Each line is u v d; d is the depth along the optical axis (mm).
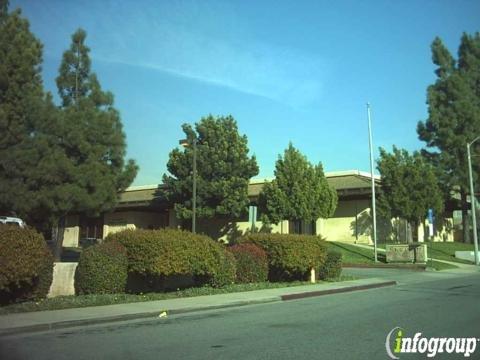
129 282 17750
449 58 53156
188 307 14672
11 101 24672
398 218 47812
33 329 11477
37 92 25344
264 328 11602
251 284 21047
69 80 29812
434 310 14328
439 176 49469
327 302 16797
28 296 14914
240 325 12086
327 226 48094
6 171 24938
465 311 14078
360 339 10109
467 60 53188
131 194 57594
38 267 14203
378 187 43219
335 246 43000
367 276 27578
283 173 41062
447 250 44562
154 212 59469
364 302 16609
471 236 58875
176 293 17844
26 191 25078
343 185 46094
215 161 42844
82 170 26750
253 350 9172
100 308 14297
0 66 23859
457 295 18625
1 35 24484
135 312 13578
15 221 23812
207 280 19547
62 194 25578
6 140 24328
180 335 10812
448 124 50312
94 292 16531
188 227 52938
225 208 42844
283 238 22203
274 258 22188
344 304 16125
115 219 58594
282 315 13750
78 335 10953
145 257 16812
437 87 52875
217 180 43156
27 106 24797
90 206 27000
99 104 29672
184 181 43031
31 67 25125
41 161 25297
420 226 49969
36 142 24969
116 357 8742
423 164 42469
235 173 43469
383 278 26141
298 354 8812
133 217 57031
